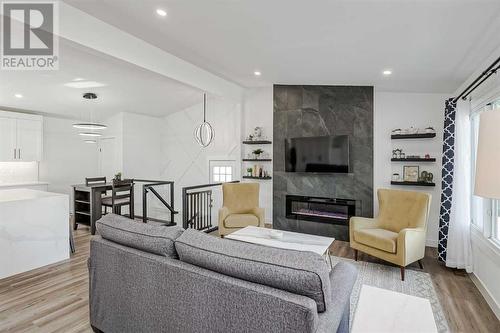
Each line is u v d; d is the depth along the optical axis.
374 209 4.63
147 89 5.13
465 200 3.25
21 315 2.30
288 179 5.20
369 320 1.55
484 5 1.96
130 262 1.75
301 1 2.22
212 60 3.95
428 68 3.34
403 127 4.48
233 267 1.38
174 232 1.74
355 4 2.15
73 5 2.56
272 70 4.26
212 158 6.42
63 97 5.11
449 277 3.16
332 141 4.70
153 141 7.28
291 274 1.25
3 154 5.29
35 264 3.25
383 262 3.62
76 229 5.14
